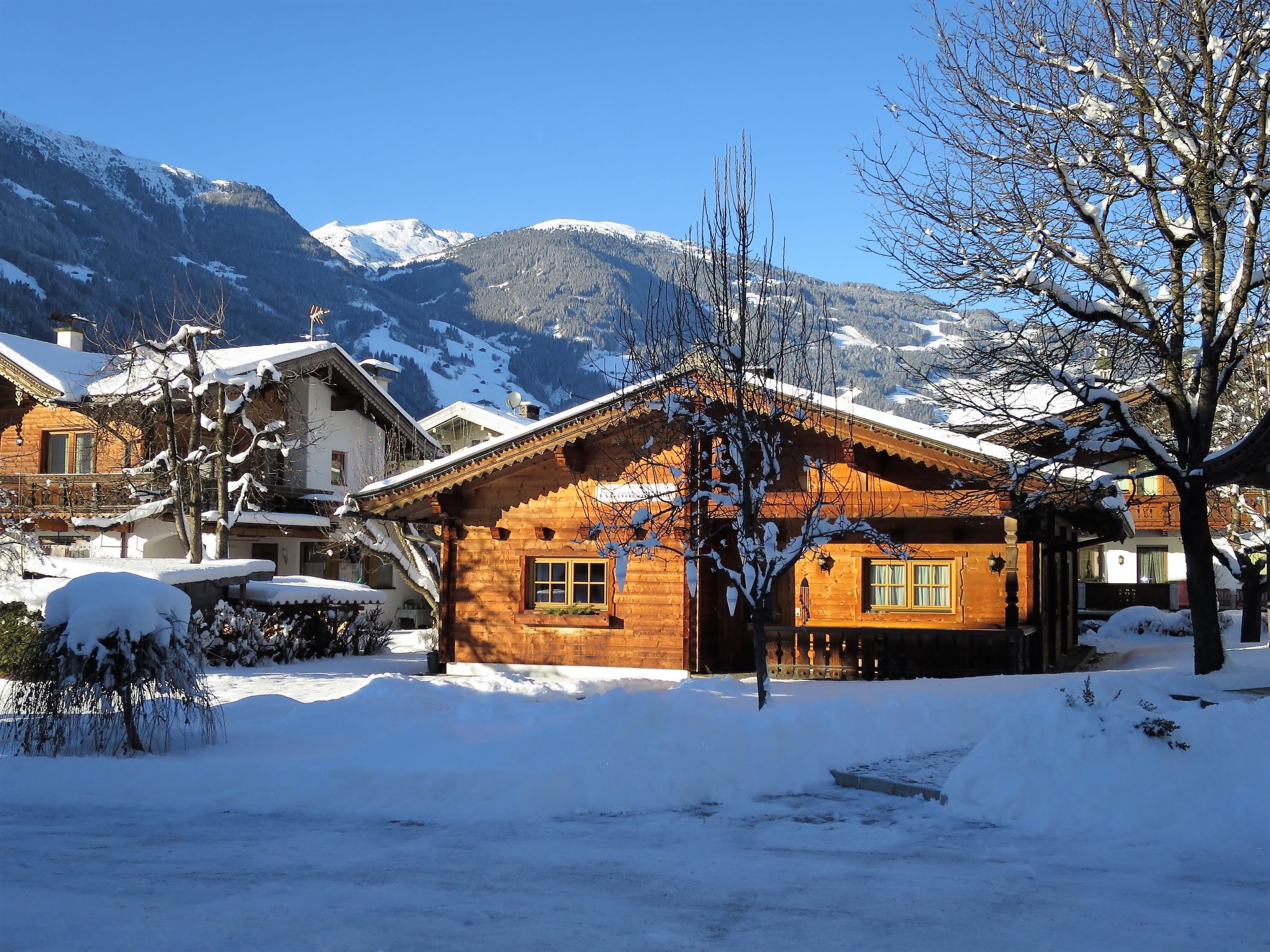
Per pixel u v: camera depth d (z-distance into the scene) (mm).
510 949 6027
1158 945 6141
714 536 22156
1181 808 8742
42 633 12039
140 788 10305
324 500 36938
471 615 23000
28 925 6398
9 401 36719
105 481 33594
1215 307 16422
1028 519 20188
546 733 10961
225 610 24609
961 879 7492
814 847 8414
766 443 14102
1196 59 16016
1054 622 23547
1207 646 16719
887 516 20047
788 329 16594
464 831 9031
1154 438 16359
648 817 9531
